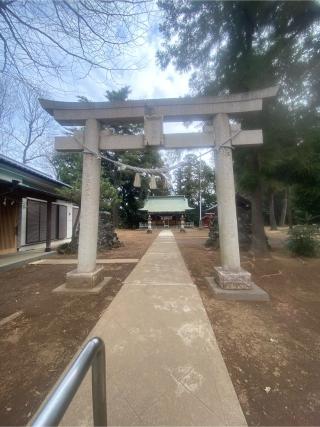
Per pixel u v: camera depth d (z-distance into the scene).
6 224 8.62
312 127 6.46
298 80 6.40
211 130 4.65
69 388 0.84
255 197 8.26
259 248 8.12
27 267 6.70
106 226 10.47
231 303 3.85
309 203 9.31
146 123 4.54
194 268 6.26
